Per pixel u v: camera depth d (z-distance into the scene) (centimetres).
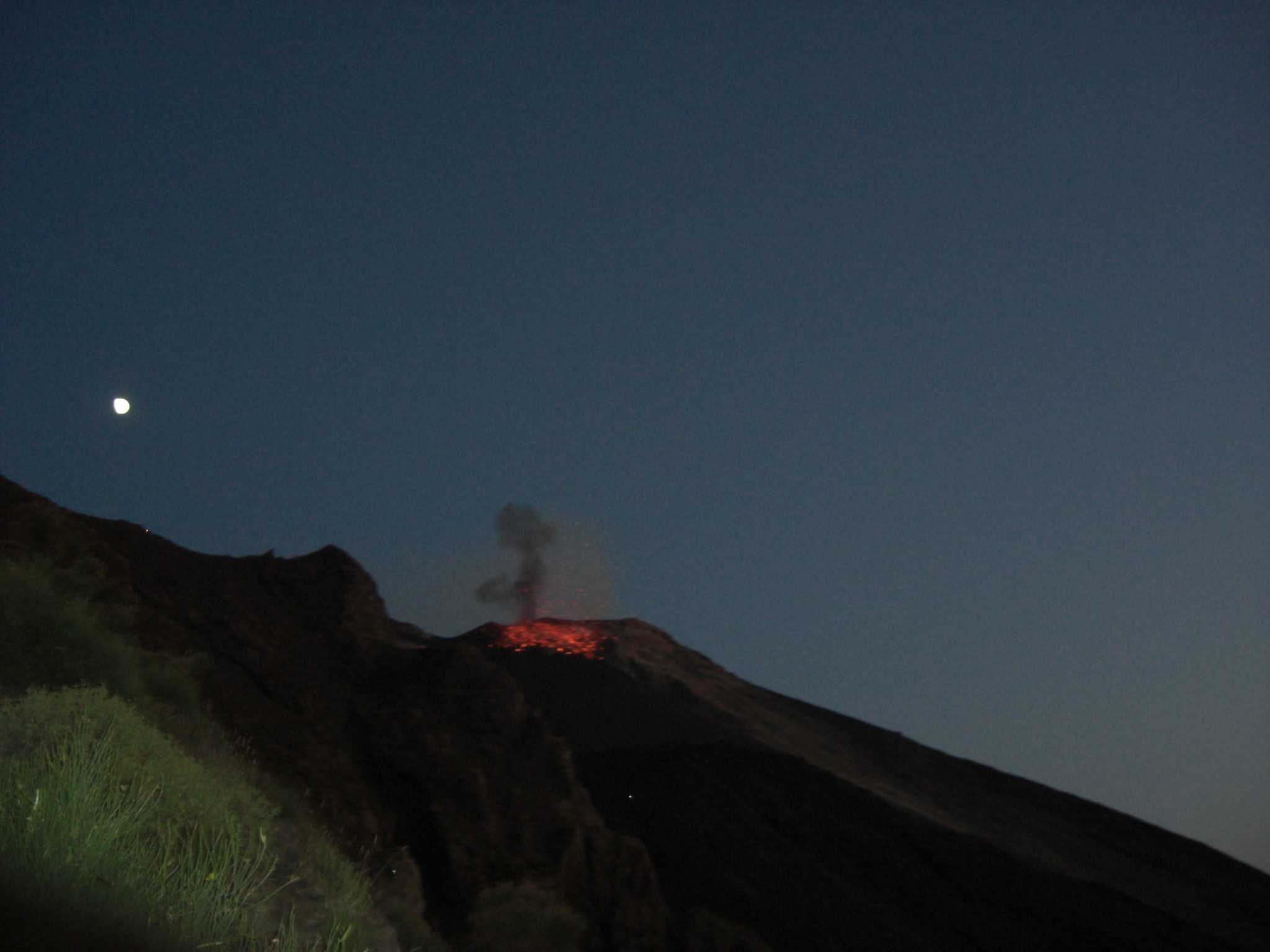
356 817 1355
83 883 364
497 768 1748
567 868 1620
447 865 1441
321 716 1600
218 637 1600
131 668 919
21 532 1312
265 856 589
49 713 555
